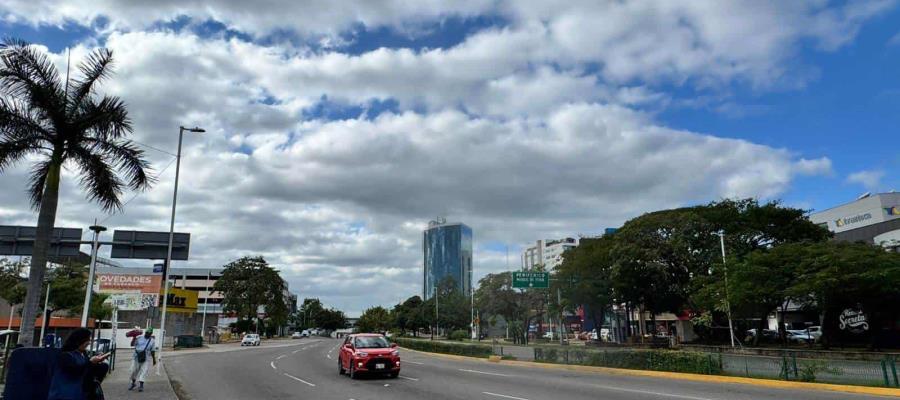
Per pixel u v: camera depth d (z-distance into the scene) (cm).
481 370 2488
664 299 4772
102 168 1752
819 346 3781
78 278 4850
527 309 6650
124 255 2503
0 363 2044
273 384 1928
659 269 4478
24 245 2227
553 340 7738
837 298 3316
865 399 1442
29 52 1689
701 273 4372
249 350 4775
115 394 1614
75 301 4616
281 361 3195
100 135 1778
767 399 1429
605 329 8862
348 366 2136
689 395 1518
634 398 1460
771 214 4331
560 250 15750
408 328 11306
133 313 5938
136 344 1750
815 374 1778
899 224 5303
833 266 2941
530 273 4209
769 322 6912
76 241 2370
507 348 4588
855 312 4134
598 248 5309
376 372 2089
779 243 4219
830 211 7056
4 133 1653
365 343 2192
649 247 4606
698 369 2116
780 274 3291
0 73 1631
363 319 13000
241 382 2011
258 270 8888
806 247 3334
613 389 1678
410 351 5000
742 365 1989
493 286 6831
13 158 1662
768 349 3300
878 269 2856
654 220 4697
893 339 3622
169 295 6041
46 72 1708
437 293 10062
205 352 4391
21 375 961
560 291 5575
